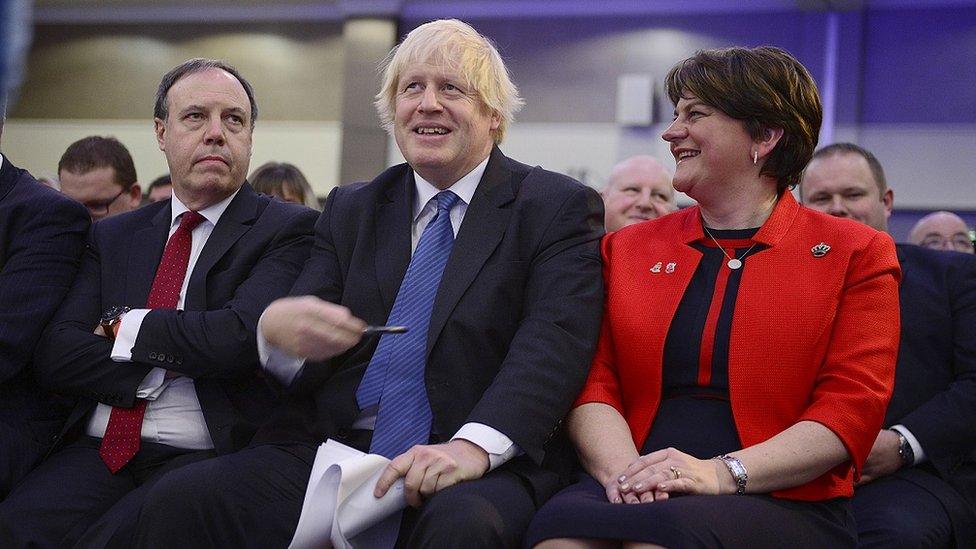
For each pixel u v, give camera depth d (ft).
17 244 8.11
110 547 6.78
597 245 7.43
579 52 33.99
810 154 7.02
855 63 31.55
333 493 6.38
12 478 7.72
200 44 36.88
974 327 8.29
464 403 6.97
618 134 33.42
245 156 8.40
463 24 7.78
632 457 6.41
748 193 6.98
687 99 7.03
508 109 7.80
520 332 6.98
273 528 6.67
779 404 6.43
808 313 6.49
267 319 6.82
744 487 6.00
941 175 30.81
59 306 8.04
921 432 7.91
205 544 6.54
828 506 6.34
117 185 12.15
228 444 7.52
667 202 11.18
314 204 12.50
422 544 5.98
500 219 7.39
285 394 7.36
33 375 8.04
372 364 7.21
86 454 7.74
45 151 37.40
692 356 6.66
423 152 7.41
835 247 6.68
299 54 36.35
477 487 6.25
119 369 7.63
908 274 8.68
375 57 35.06
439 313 7.09
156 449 7.68
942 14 31.19
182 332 7.49
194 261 8.21
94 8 37.17
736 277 6.75
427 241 7.47
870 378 6.31
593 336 7.01
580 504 5.84
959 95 30.91
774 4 32.50
